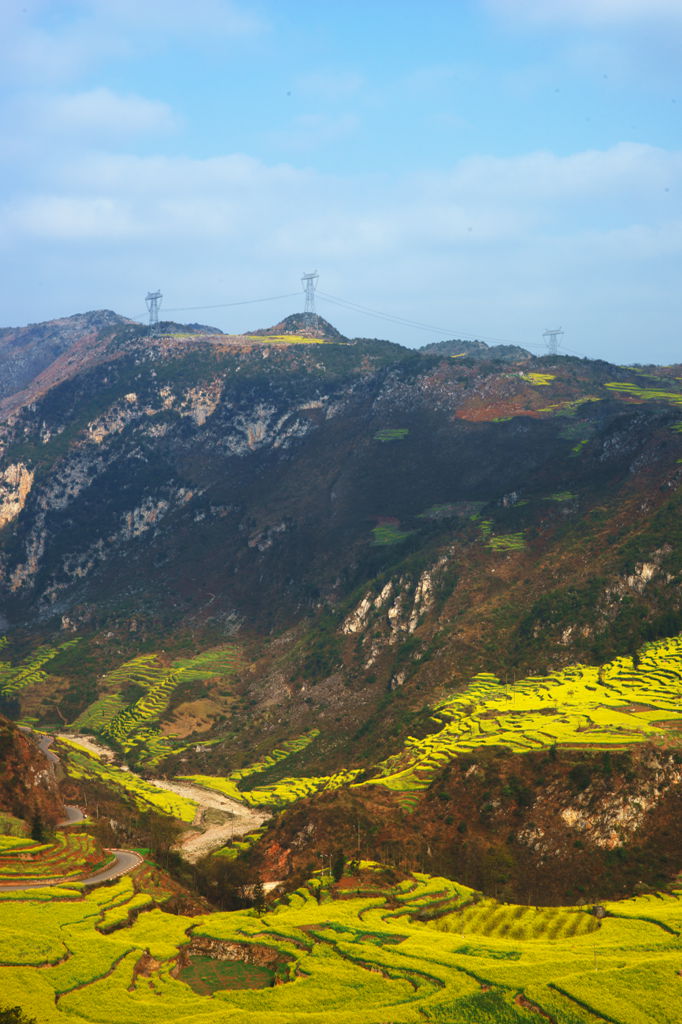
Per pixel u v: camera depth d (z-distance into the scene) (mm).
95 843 195125
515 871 196125
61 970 138250
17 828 197000
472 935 162500
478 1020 132125
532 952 152625
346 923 162875
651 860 189625
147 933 155875
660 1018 131750
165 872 187750
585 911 173125
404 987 140625
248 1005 135375
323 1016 132250
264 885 195500
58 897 164000
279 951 153750
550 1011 133750
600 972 143000
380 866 190750
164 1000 136375
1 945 142000
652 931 160625
